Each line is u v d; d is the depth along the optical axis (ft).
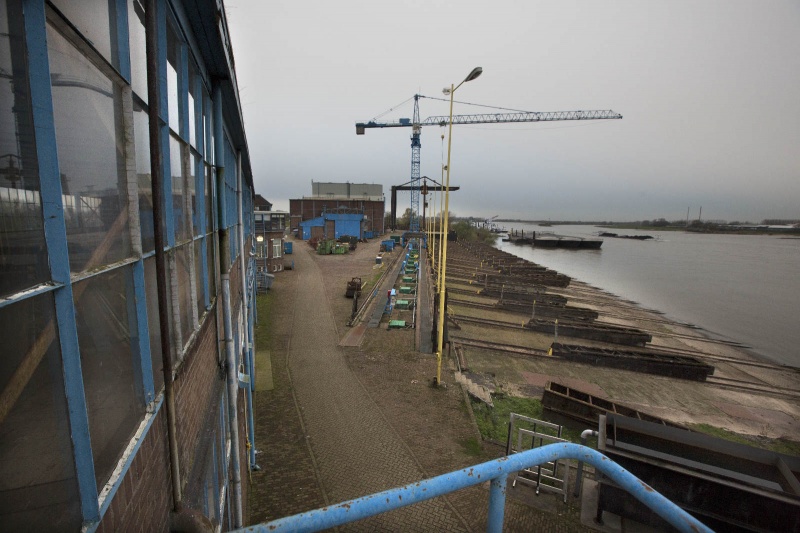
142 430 6.96
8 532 4.40
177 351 9.70
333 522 4.66
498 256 245.86
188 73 11.89
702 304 164.25
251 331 50.90
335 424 44.42
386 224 421.18
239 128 23.95
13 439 4.40
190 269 12.02
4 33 4.19
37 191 4.52
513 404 54.85
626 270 270.87
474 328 95.96
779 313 150.51
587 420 49.55
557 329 96.27
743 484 26.76
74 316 5.04
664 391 68.44
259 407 47.73
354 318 84.84
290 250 193.88
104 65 6.36
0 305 3.93
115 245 6.70
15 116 4.32
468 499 32.53
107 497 5.54
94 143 6.00
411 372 59.26
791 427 59.47
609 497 29.58
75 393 5.07
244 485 28.63
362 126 355.15
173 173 10.11
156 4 8.13
